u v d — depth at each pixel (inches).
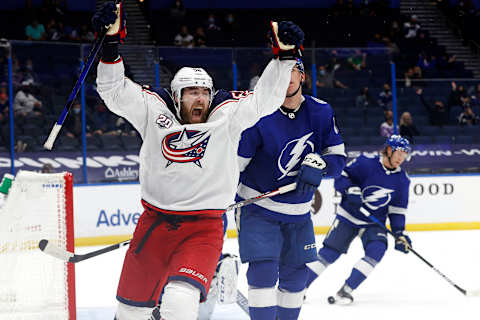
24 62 510.6
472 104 604.4
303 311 299.4
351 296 313.0
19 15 904.9
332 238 316.8
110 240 524.4
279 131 214.8
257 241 213.3
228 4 1018.7
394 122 587.8
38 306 196.9
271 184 219.6
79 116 524.1
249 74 553.9
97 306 309.4
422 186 590.9
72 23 947.3
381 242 311.1
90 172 528.1
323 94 578.6
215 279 255.9
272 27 160.6
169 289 160.2
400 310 301.4
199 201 167.9
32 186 195.9
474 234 564.7
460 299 325.7
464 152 599.2
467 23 967.6
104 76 156.6
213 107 167.3
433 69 913.5
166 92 170.1
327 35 960.9
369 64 581.6
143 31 933.2
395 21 968.3
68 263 200.2
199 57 545.6
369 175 313.0
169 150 163.9
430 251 482.0
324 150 229.3
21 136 510.9
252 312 212.5
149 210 172.6
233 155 168.6
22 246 194.5
